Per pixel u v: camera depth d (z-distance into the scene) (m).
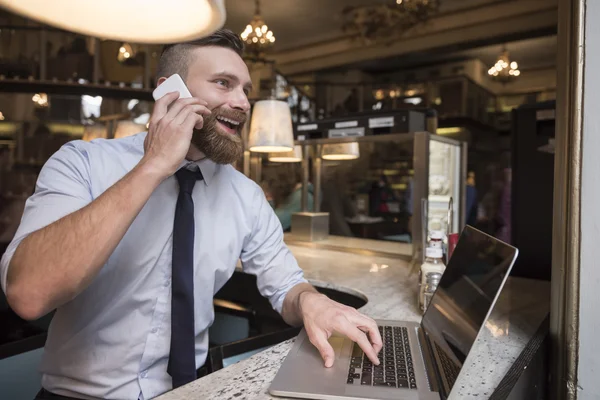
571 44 0.88
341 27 9.46
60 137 5.67
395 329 1.04
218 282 1.18
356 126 2.52
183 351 0.96
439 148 2.49
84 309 1.01
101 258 0.76
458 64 10.84
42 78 5.36
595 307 0.86
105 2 0.63
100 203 0.77
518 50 9.88
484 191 10.30
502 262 0.68
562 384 0.91
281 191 2.98
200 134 1.01
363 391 0.70
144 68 5.50
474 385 0.76
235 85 1.03
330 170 2.80
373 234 2.64
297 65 11.21
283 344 0.97
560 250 0.91
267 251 1.24
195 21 0.57
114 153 1.08
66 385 1.04
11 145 5.72
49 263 0.74
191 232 1.01
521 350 0.93
